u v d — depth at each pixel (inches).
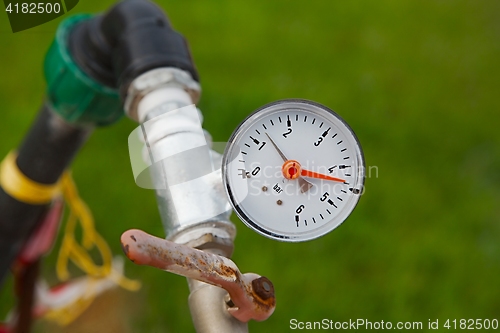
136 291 37.2
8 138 44.5
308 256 40.3
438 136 48.1
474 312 39.0
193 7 56.0
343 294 39.1
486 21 58.8
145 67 20.2
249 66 51.6
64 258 34.2
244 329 17.4
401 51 54.7
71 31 23.3
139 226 40.6
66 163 24.9
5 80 48.3
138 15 21.2
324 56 53.2
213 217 17.9
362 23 56.9
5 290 37.0
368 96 50.3
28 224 25.7
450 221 43.1
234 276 16.3
